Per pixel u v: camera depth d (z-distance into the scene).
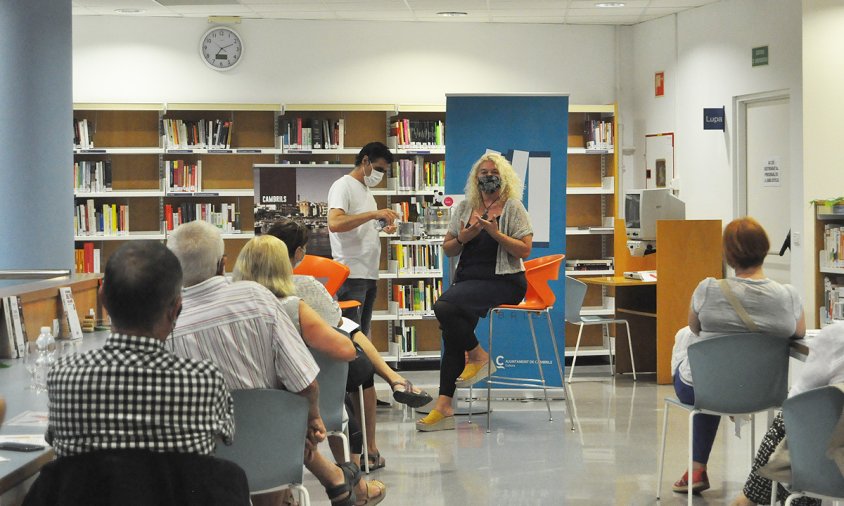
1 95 6.20
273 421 3.08
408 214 9.84
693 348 4.43
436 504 4.97
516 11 9.55
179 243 3.23
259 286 3.27
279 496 3.57
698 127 9.42
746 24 8.61
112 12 9.56
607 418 7.05
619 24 10.42
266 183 9.09
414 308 9.69
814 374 3.54
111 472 2.17
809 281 7.84
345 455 4.40
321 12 9.59
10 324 4.42
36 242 6.32
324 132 9.77
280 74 10.02
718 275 8.53
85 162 9.64
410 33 10.16
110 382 2.23
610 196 10.40
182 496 2.21
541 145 7.16
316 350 4.19
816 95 7.88
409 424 6.93
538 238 7.23
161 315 2.33
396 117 10.05
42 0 6.31
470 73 10.25
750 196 8.86
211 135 9.73
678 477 5.44
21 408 3.30
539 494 5.13
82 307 5.44
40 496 2.17
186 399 2.27
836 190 7.92
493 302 6.38
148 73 9.90
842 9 7.85
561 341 7.47
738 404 4.46
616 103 9.99
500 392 7.77
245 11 9.53
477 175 6.38
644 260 9.41
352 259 7.00
